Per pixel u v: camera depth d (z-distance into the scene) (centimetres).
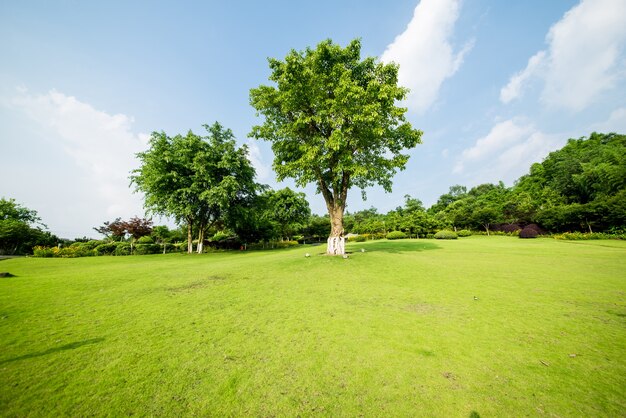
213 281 866
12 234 2891
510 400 266
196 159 2298
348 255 1316
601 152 4559
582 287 713
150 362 347
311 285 804
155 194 2275
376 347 386
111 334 437
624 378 299
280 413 253
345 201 1432
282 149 1502
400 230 4234
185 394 282
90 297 666
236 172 2670
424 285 782
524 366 329
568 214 2741
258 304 610
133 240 2903
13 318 508
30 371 322
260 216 3212
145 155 2342
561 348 374
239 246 3459
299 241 5175
